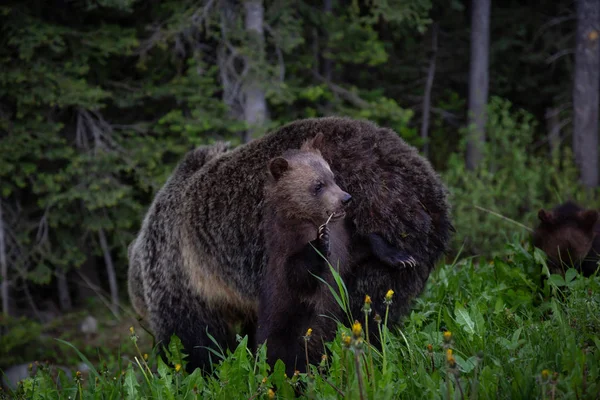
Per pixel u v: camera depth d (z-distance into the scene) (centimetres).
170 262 562
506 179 1584
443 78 2109
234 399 404
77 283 1772
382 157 474
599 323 425
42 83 1431
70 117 1605
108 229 1552
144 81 1559
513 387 343
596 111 1688
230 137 1505
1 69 1411
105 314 1661
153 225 590
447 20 2053
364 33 1609
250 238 487
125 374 463
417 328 484
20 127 1440
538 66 2055
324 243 418
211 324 550
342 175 471
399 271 466
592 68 1681
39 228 1537
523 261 581
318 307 448
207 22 1466
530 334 425
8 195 1538
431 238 479
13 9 1420
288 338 439
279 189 451
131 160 1484
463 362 377
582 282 502
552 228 618
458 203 1474
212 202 517
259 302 462
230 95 1523
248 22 1484
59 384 552
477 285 559
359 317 468
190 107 1539
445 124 2111
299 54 1692
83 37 1462
